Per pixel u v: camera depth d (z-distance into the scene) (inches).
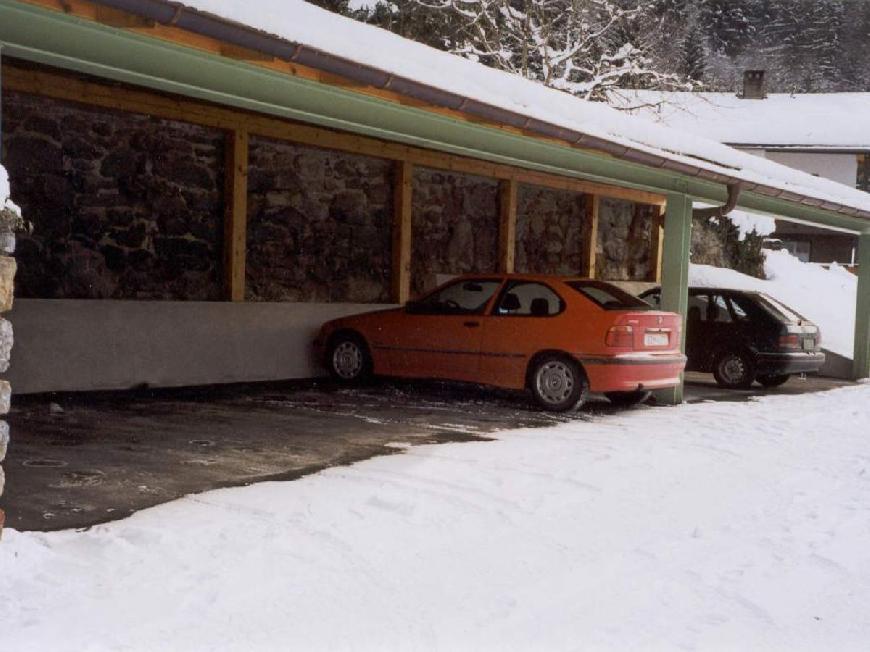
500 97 345.7
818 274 959.0
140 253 448.1
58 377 400.8
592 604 186.2
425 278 597.0
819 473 319.9
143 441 314.7
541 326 420.5
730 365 574.2
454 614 175.9
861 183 1814.7
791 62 2588.6
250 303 478.6
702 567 213.8
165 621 161.5
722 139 1792.6
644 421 407.2
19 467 268.4
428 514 238.5
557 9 999.6
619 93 1013.2
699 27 2091.5
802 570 215.6
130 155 442.0
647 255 800.3
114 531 207.2
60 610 162.6
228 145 473.1
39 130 409.1
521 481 279.4
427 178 594.2
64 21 213.6
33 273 409.1
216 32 219.9
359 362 475.5
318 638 159.9
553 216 695.7
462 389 485.1
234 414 377.4
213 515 225.5
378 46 331.6
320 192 530.3
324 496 248.4
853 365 684.1
